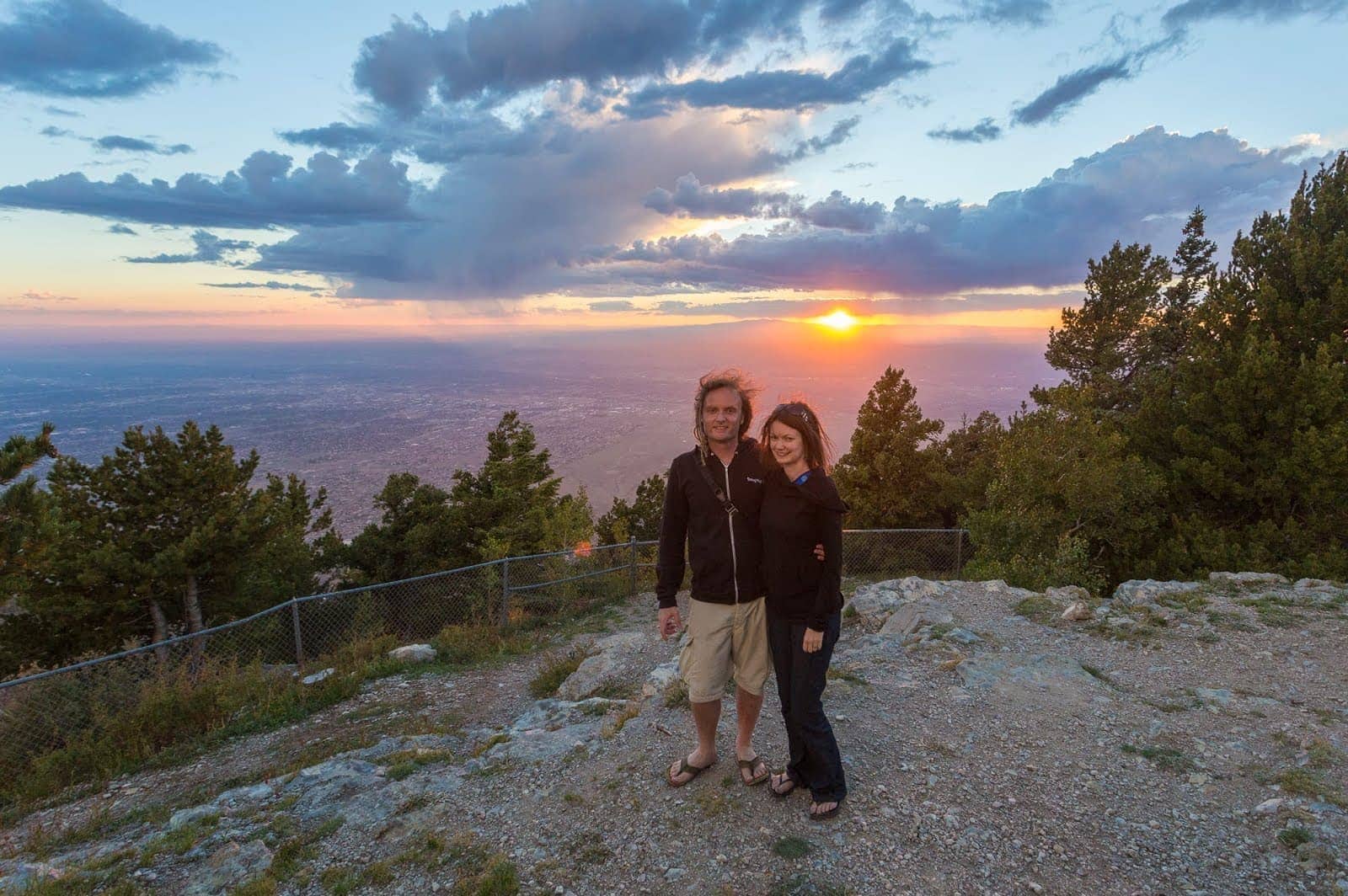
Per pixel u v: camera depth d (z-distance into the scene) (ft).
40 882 10.59
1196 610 20.66
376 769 14.11
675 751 12.45
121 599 47.50
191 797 15.71
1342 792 10.45
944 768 11.61
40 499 29.63
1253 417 37.01
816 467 9.16
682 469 9.87
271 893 9.82
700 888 8.84
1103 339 63.05
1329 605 20.34
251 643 38.60
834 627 9.49
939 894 8.54
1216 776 11.35
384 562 65.26
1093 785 11.13
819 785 9.97
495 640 31.40
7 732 20.10
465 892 9.25
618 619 35.47
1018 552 37.65
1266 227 42.55
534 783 12.25
